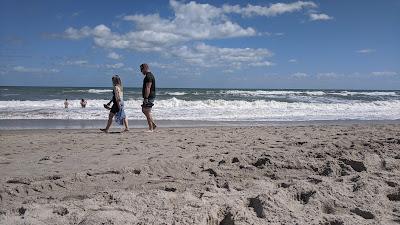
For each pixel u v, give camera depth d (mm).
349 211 3568
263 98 36812
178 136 9320
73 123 14188
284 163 5461
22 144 8000
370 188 4105
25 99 30875
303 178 4824
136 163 5801
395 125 13250
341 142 7414
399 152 6277
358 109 24547
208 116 17969
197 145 7641
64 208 3510
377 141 7395
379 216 3402
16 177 4941
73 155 6566
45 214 3375
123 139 8742
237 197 3820
